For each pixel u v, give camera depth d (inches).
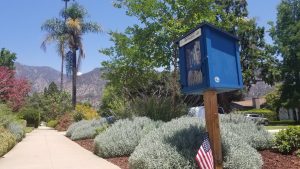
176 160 290.2
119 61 795.4
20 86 1397.6
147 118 513.3
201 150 247.3
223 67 261.9
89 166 392.2
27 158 480.7
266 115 2048.5
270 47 1780.3
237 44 274.4
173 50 682.8
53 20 1530.5
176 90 648.4
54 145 671.1
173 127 361.7
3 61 2123.5
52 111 2012.8
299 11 1849.2
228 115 473.4
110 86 869.8
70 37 1509.6
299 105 1813.5
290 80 1847.9
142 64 721.6
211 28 259.1
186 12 684.1
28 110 1662.2
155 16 692.7
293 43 1796.3
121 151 451.2
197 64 269.3
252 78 1774.1
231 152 299.1
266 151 395.5
